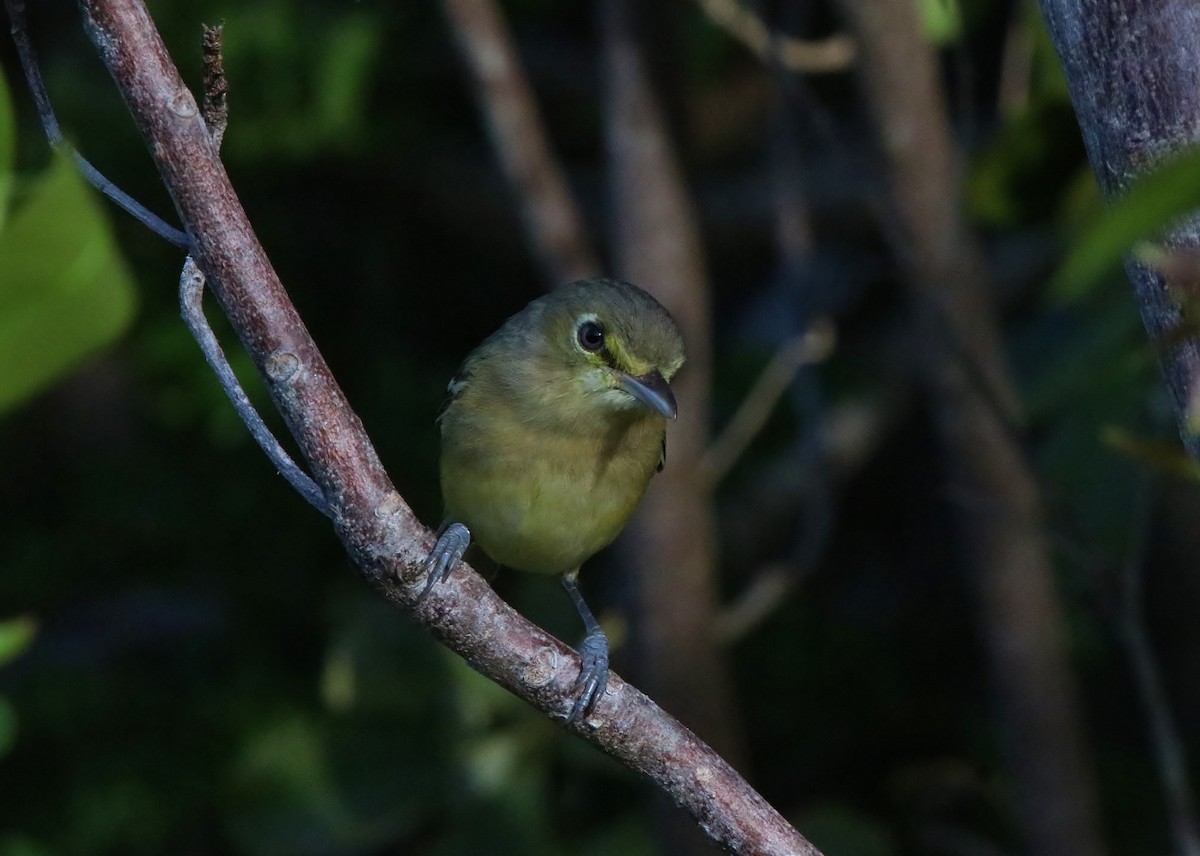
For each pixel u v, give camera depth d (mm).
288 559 13602
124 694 12906
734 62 14555
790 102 10875
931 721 13078
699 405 10477
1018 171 8805
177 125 4125
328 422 4359
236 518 13734
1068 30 4305
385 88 13875
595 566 12945
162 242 13141
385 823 11492
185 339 12992
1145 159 4137
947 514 14273
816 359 10625
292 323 4324
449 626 4641
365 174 14242
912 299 9562
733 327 14969
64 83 12648
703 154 14742
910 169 9258
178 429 14078
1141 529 8219
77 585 13633
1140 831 12094
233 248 4246
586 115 14727
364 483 4418
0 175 2738
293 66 12641
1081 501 8883
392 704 11609
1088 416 8867
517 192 10719
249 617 13359
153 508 13836
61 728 12742
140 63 4078
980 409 9414
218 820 12367
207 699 12844
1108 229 2180
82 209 2521
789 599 13875
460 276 14633
